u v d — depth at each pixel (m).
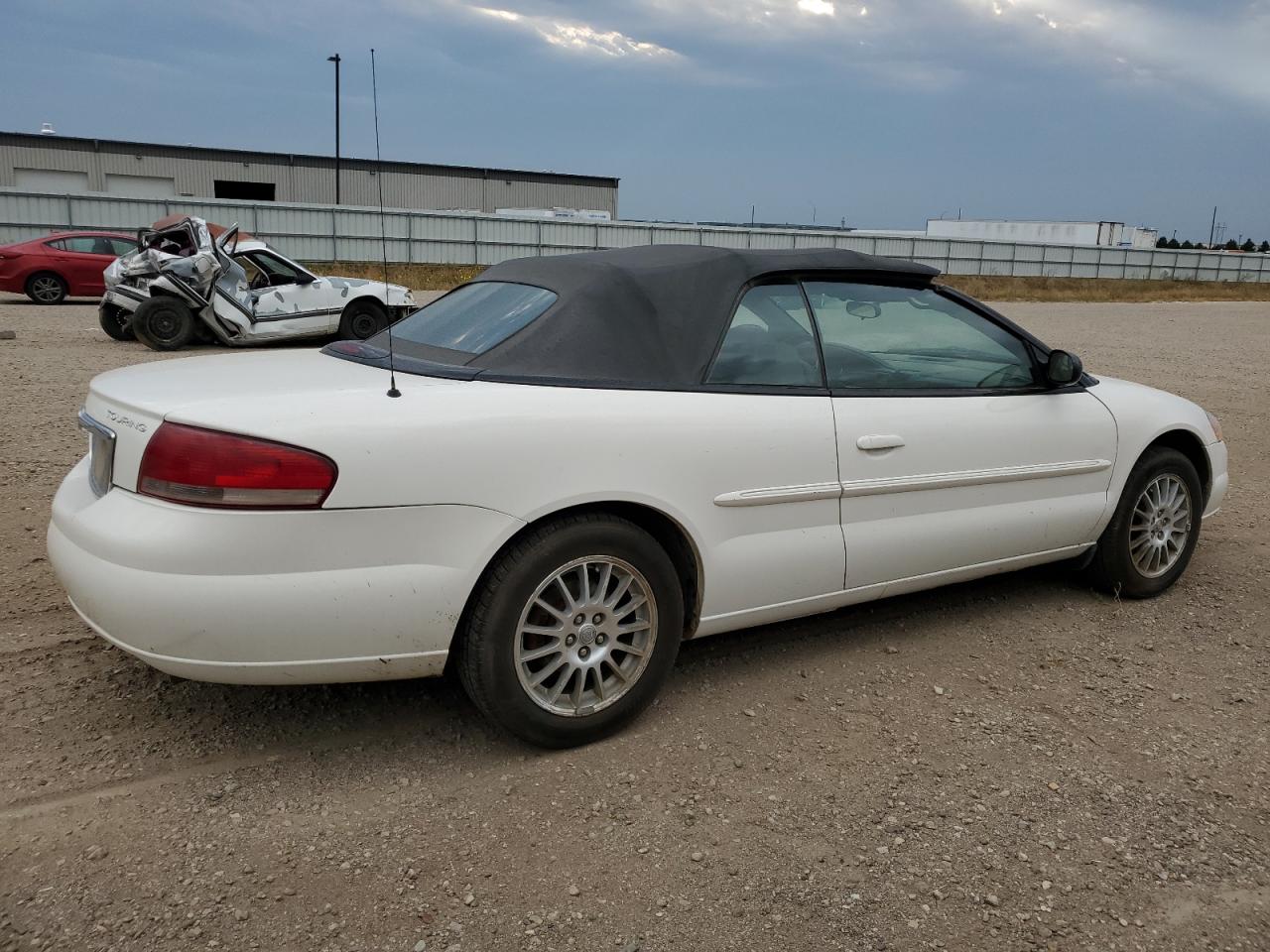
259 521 2.58
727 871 2.53
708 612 3.31
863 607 4.39
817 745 3.17
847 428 3.49
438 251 38.56
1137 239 65.88
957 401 3.83
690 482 3.14
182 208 34.00
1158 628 4.25
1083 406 4.22
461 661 2.92
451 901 2.38
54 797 2.73
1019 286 44.44
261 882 2.42
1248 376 13.16
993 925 2.36
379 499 2.66
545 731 3.00
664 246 3.70
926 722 3.34
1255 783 3.02
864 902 2.42
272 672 2.70
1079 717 3.41
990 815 2.80
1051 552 4.24
